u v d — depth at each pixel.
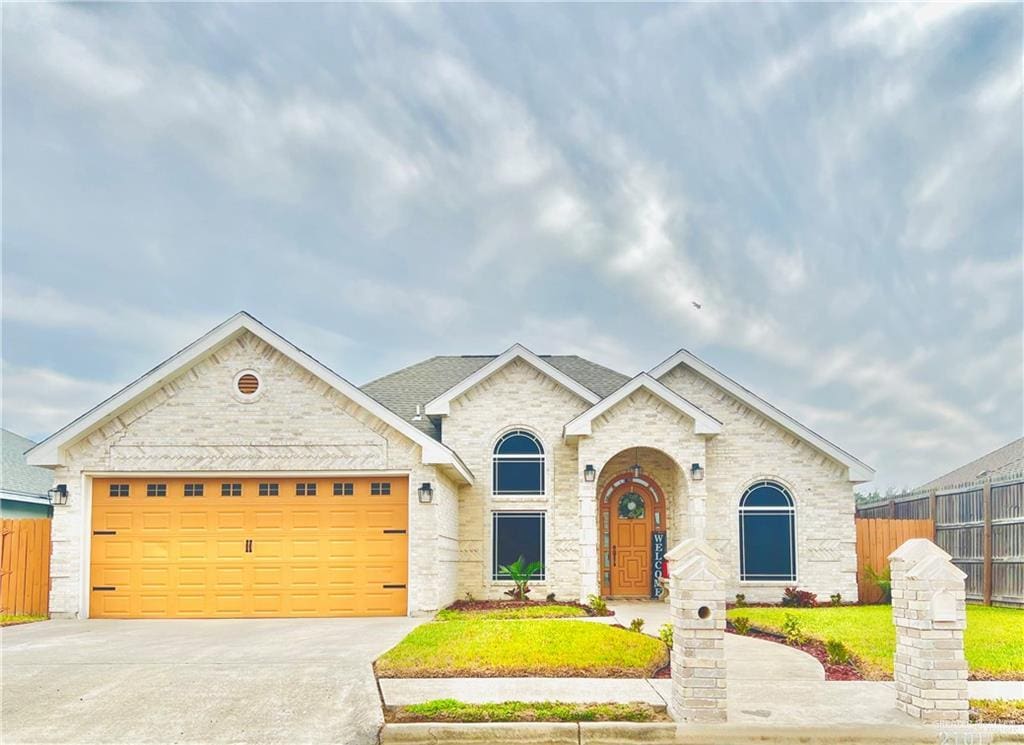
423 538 17.03
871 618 16.25
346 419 17.36
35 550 18.27
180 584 17.14
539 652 11.47
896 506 24.12
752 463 21.06
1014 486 18.91
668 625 13.12
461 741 8.62
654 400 19.86
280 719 9.10
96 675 10.80
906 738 8.58
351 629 14.78
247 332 17.52
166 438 17.30
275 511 17.36
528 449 21.19
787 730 8.62
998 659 11.87
